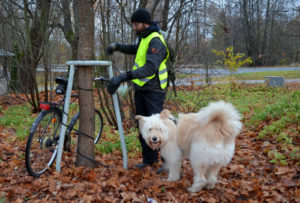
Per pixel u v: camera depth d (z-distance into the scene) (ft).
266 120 19.45
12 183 10.14
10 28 24.81
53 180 10.46
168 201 9.55
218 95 35.47
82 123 11.82
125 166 12.41
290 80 55.11
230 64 41.78
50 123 12.25
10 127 18.66
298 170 11.10
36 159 11.93
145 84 11.52
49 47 23.35
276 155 12.53
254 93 37.45
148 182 10.96
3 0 23.12
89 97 11.73
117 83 10.32
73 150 14.55
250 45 114.21
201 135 9.76
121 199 9.55
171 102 26.30
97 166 12.43
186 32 26.43
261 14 114.01
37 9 23.06
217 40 53.01
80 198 9.30
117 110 12.12
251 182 10.79
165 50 11.14
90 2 11.30
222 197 9.81
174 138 11.04
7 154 13.28
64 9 23.52
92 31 11.61
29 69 22.94
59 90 12.05
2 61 29.45
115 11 20.48
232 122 9.53
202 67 29.17
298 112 17.48
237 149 15.29
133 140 16.24
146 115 12.64
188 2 24.61
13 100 28.40
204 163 9.70
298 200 8.97
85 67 11.45
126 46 12.79
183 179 11.39
